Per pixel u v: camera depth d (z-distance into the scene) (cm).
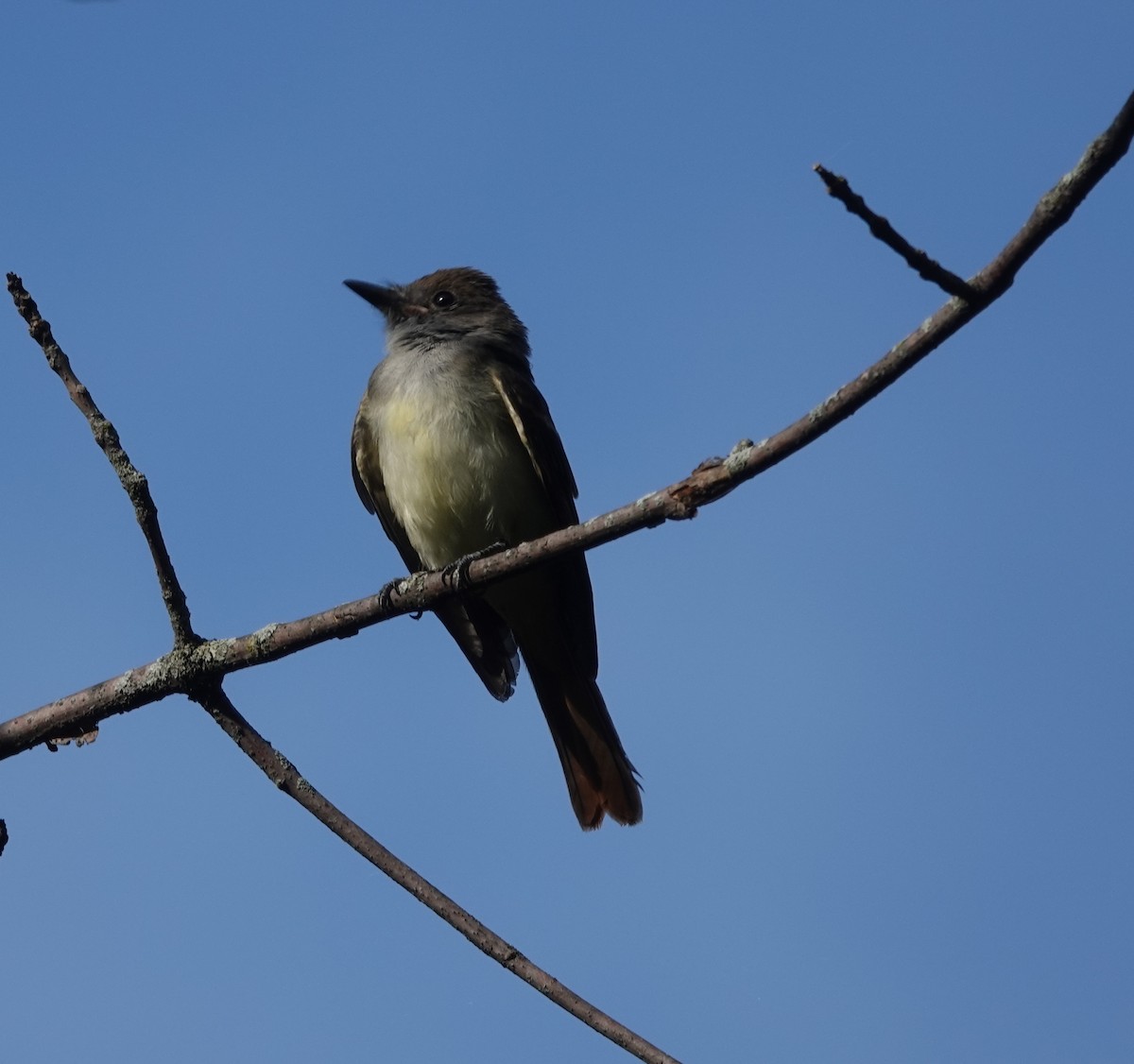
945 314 598
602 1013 646
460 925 674
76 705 788
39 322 754
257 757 748
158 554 769
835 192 567
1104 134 552
